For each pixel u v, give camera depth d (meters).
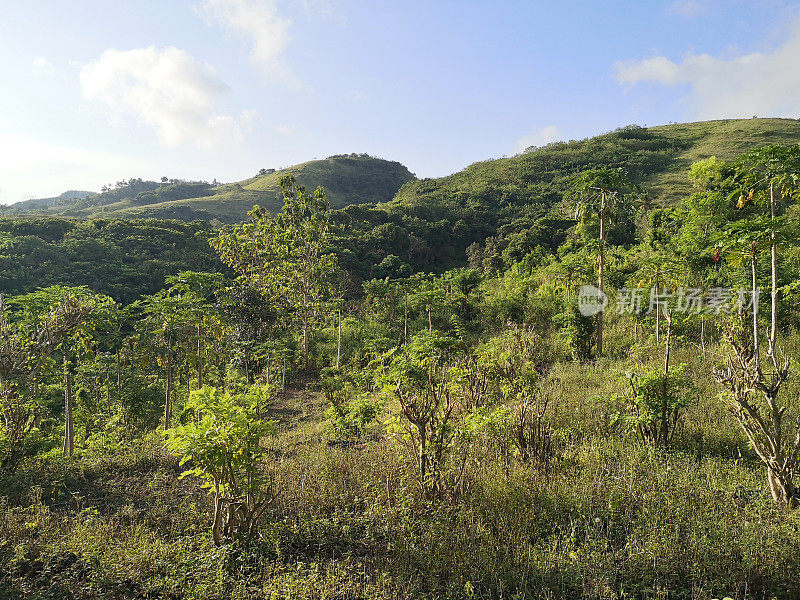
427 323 21.72
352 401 13.49
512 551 5.27
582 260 16.14
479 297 23.42
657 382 7.84
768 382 8.44
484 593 4.77
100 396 16.14
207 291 14.46
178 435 5.65
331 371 18.59
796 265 15.31
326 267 24.61
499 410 7.67
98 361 15.03
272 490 6.89
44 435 13.54
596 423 8.94
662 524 5.55
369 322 24.02
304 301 22.47
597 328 14.37
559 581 4.78
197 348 14.14
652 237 24.80
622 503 6.11
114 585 4.98
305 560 5.47
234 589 4.79
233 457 5.48
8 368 8.66
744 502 6.06
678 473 6.78
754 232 6.31
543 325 18.55
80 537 5.68
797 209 20.06
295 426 12.75
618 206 15.48
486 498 6.33
